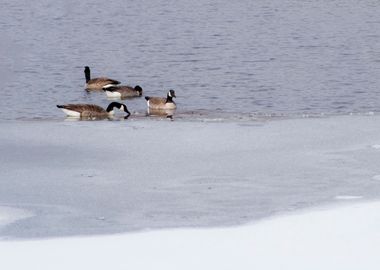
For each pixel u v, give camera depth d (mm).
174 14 70312
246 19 66688
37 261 14523
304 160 22297
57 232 16312
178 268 14039
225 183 20078
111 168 21797
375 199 18219
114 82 40969
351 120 28312
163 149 24000
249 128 27031
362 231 15781
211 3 76812
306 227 16156
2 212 17812
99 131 26797
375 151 23188
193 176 20859
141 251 14953
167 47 53375
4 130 27047
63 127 27656
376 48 51469
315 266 14016
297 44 53625
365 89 38875
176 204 18297
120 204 18375
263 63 46688
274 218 16906
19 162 22531
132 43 55344
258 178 20500
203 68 45688
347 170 21078
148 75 44500
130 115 33125
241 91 38812
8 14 71375
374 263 14109
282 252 14719
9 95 38500
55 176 20969
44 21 66875
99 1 79438
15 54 50969
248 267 14031
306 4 75062
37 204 18438
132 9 73875
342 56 48812
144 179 20594
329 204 17875
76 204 18422
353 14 68625
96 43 55625
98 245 15375
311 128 26828
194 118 31234
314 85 40062
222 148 24016
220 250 14898
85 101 38188
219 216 17219
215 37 57062
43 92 39656
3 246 15422
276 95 37562
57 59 49406
